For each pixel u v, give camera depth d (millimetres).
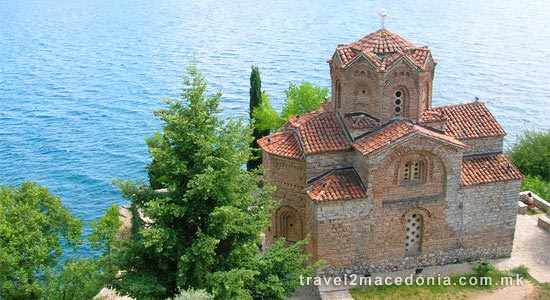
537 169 66312
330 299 37750
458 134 40906
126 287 30828
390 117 39250
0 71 156250
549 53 149750
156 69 151000
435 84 125125
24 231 37062
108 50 181375
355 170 39688
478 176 40188
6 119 114438
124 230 57156
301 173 40531
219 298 30516
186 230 32500
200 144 30328
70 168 89938
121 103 122438
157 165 32438
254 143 63688
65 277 35000
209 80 134000
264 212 33469
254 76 64562
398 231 39750
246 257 33938
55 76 149125
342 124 40719
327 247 38938
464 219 40656
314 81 128625
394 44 39281
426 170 38781
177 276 30719
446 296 37938
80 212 75500
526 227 47031
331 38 182625
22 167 90875
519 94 116812
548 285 38812
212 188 30438
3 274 35531
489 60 145000
